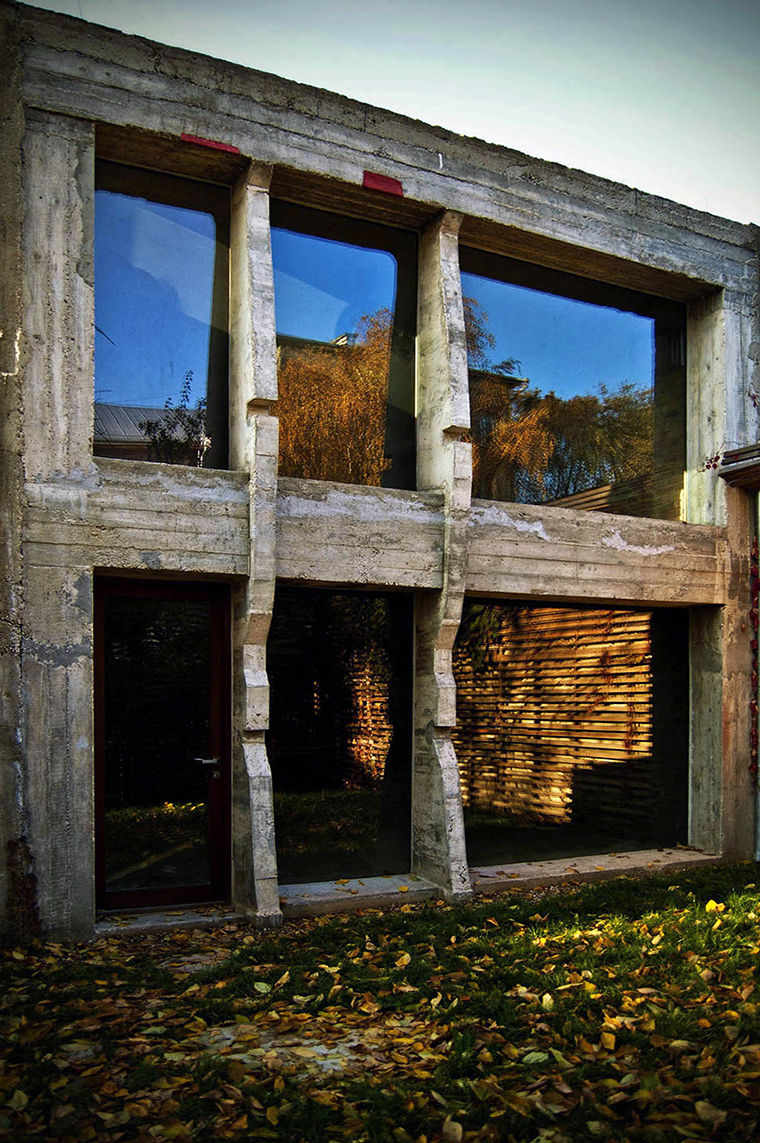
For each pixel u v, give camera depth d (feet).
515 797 33.96
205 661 23.81
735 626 30.71
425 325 26.84
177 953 19.22
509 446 28.78
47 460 20.47
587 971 17.01
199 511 22.00
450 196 25.89
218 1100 11.99
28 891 19.60
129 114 21.67
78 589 20.58
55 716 20.17
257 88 23.21
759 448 29.27
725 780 30.22
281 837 24.94
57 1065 12.92
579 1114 11.57
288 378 25.30
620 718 32.76
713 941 18.98
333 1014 15.15
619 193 29.17
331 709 25.95
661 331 32.37
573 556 27.53
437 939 19.67
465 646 33.37
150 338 23.49
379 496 24.49
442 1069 12.96
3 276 20.22
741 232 31.94
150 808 22.81
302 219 25.75
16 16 20.58
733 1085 12.01
